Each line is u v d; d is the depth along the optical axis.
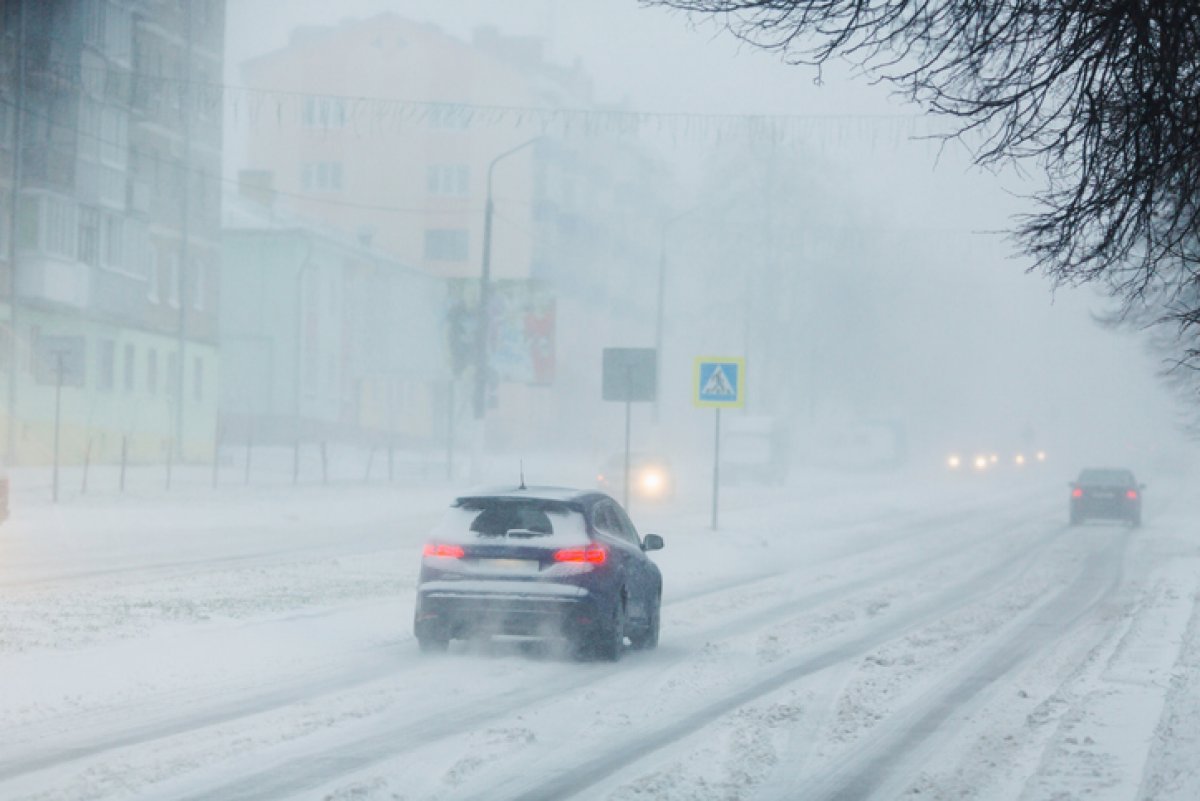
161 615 35.25
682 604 45.03
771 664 31.73
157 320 120.50
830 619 41.31
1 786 17.77
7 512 55.91
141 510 75.38
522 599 30.94
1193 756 20.97
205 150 128.50
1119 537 83.75
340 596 41.81
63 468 100.31
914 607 45.34
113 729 21.72
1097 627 40.00
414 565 52.97
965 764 20.84
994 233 19.81
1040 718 24.80
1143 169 18.05
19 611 34.94
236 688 26.02
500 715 24.06
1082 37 17.75
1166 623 39.84
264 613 36.75
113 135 109.56
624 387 64.94
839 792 18.94
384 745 21.02
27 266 101.62
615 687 27.72
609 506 34.00
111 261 111.19
